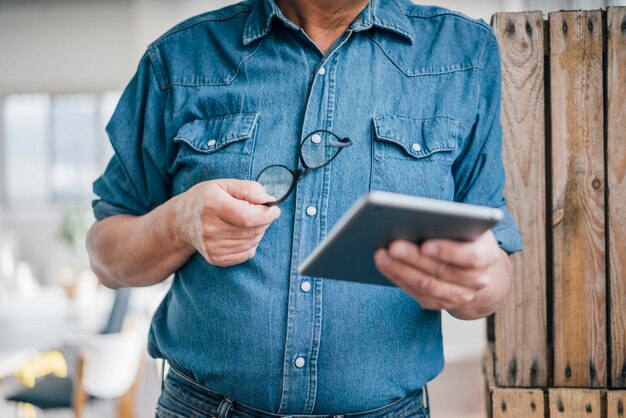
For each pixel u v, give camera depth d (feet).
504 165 4.49
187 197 3.54
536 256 4.47
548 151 4.58
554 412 4.35
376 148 3.77
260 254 3.74
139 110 4.35
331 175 3.75
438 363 3.94
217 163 3.90
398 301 3.72
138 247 3.98
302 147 3.75
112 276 4.39
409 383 3.76
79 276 15.20
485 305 3.70
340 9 3.94
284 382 3.67
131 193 4.45
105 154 27.22
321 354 3.67
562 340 4.44
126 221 4.23
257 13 4.10
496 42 4.09
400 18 4.03
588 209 4.40
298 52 3.97
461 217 2.33
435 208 2.29
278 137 3.87
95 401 13.01
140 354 13.23
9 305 15.72
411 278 2.61
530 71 4.45
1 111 27.30
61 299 16.70
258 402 3.73
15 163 27.40
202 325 3.84
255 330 3.69
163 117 4.24
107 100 27.02
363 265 2.77
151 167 4.32
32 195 27.40
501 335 4.52
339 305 3.67
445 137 3.83
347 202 3.75
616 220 4.34
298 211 3.73
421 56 3.99
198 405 3.90
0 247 26.30
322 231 3.72
